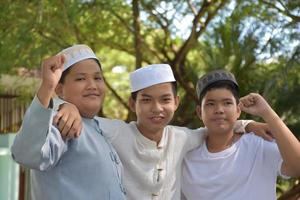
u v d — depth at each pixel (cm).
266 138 274
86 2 547
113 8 595
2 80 679
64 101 227
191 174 282
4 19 524
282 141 252
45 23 514
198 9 635
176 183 278
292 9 481
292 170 256
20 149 190
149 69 267
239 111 280
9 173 577
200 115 298
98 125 241
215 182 274
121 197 220
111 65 859
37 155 190
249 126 284
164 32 662
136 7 623
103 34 649
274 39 486
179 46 677
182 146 283
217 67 515
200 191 278
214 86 276
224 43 522
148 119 265
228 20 546
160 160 272
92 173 212
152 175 267
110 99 810
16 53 527
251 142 278
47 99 188
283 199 528
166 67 271
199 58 624
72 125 205
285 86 468
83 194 208
